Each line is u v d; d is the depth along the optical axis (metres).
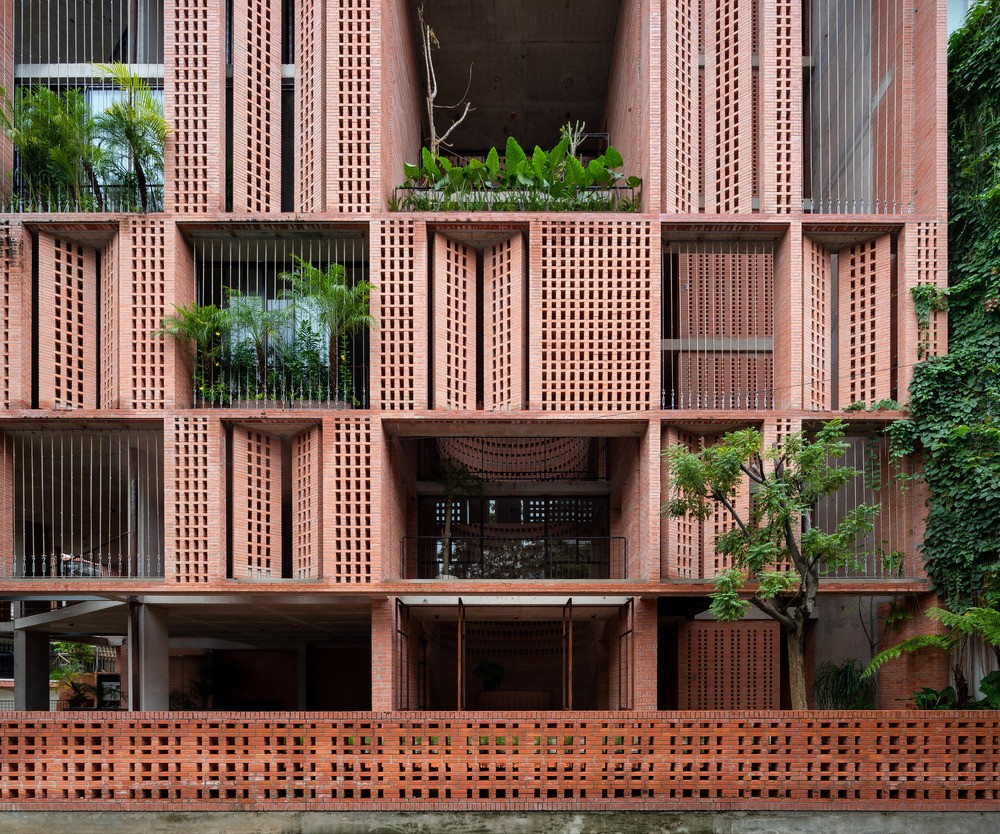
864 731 11.76
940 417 13.80
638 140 16.72
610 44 20.92
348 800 11.62
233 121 14.59
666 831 11.55
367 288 14.01
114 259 14.39
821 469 12.12
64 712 11.90
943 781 11.65
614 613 16.89
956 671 13.11
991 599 12.38
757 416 14.09
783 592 13.23
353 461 13.91
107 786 11.75
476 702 21.70
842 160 17.80
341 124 14.60
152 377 14.02
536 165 14.94
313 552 14.06
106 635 22.69
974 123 14.47
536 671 22.77
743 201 14.70
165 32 14.53
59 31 17.05
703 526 14.53
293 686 26.62
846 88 17.56
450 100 23.48
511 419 14.17
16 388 13.86
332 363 14.52
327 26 14.69
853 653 16.70
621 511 18.48
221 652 26.72
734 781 11.70
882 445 14.93
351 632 21.44
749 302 17.38
